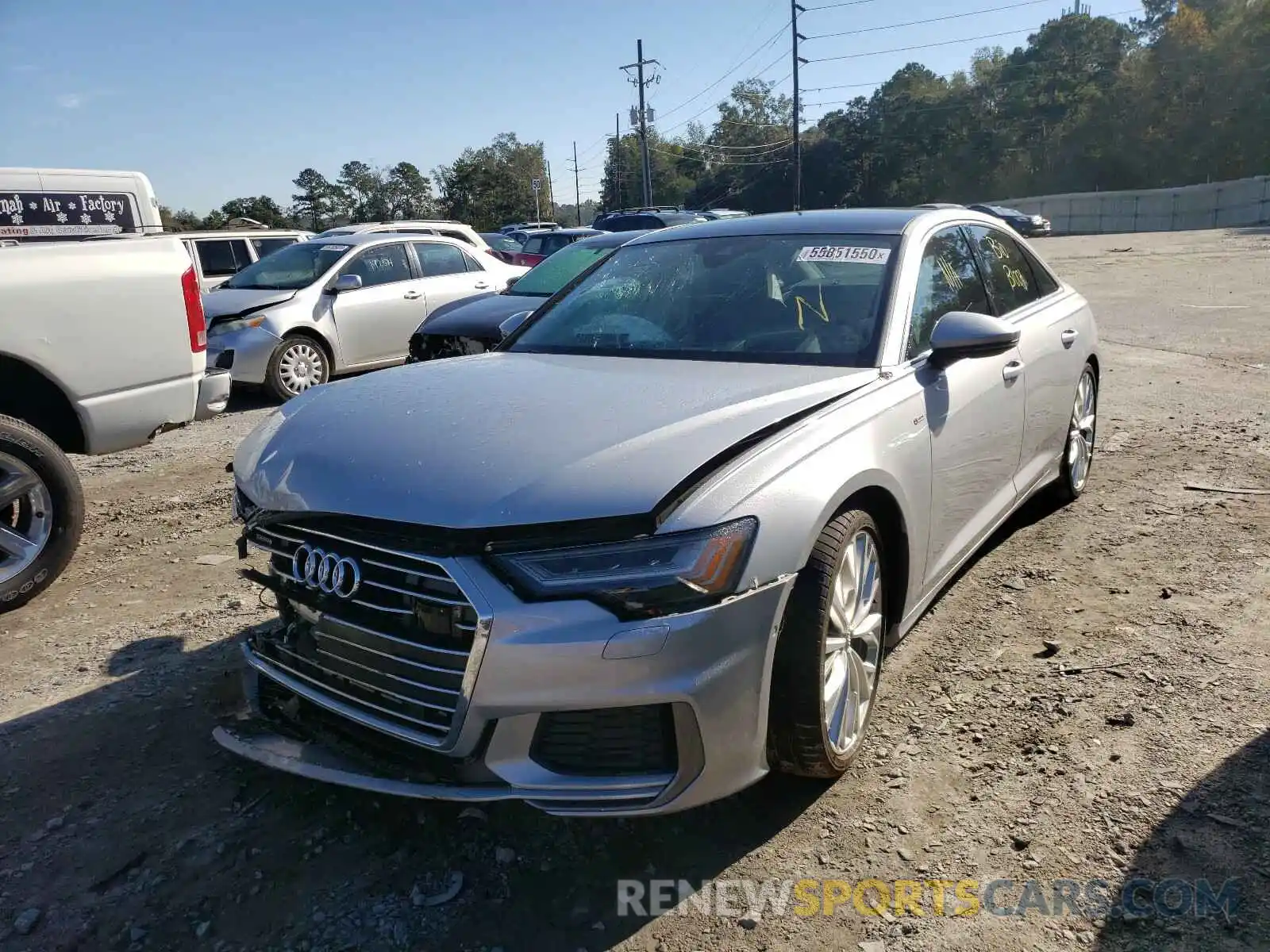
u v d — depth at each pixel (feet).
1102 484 18.88
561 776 7.65
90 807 9.49
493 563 7.53
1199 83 217.15
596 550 7.50
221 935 7.81
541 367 11.37
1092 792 9.21
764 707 8.19
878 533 9.87
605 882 8.34
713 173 304.50
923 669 11.80
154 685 11.95
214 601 14.65
